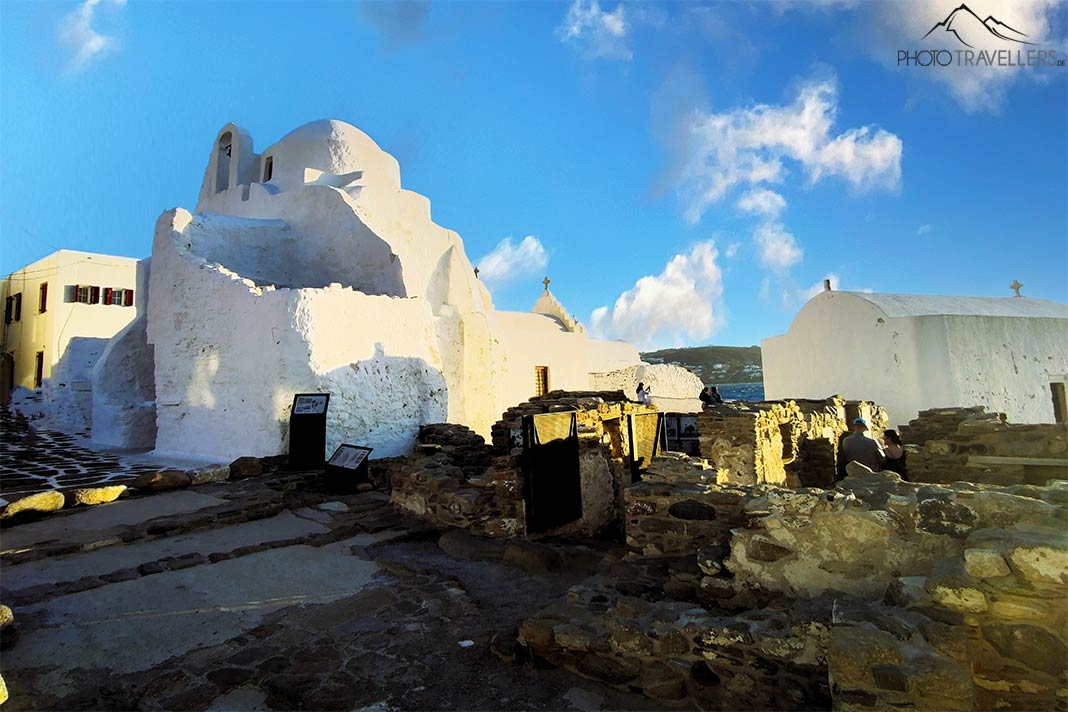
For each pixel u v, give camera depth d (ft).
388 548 19.42
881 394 50.26
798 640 9.37
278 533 21.31
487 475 21.48
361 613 14.02
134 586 15.83
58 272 88.22
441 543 19.57
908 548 10.14
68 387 65.51
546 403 30.37
